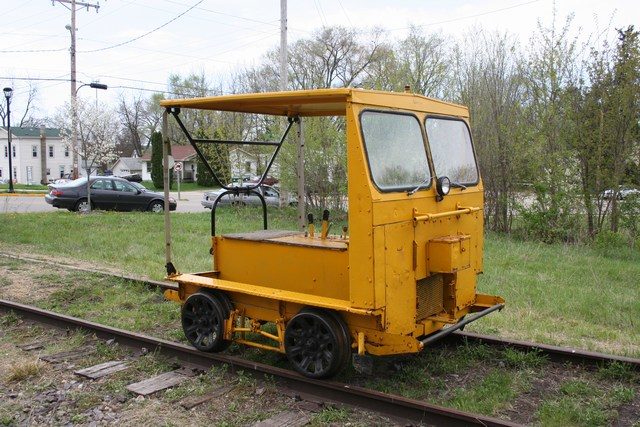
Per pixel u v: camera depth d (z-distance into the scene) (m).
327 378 5.23
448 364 5.82
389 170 4.99
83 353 6.33
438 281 5.68
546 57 15.09
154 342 6.29
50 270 10.67
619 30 13.90
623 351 6.36
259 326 5.99
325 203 19.12
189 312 6.27
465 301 5.96
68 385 5.39
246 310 5.97
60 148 76.44
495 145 16.20
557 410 4.75
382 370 5.69
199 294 6.11
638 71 13.79
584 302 8.34
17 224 17.61
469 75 17.06
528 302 8.42
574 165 14.66
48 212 22.22
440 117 5.90
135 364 5.91
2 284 9.67
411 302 5.18
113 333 6.70
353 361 5.50
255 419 4.70
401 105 5.32
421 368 5.74
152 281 9.41
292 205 21.72
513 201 15.98
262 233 6.46
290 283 5.70
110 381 5.47
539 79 15.32
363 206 4.73
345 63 44.50
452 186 5.80
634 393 5.17
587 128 14.42
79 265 11.34
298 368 5.33
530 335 6.92
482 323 7.36
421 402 4.62
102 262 11.77
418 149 5.42
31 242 14.54
